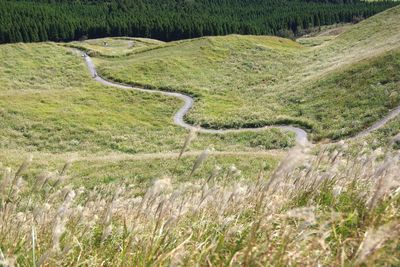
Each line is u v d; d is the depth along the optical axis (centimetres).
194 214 527
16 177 516
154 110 6438
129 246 425
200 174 2820
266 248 378
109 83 7994
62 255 406
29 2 19450
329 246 398
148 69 8581
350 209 511
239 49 9856
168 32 15788
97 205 676
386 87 5128
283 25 18600
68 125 5422
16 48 9744
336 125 4588
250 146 4553
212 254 391
